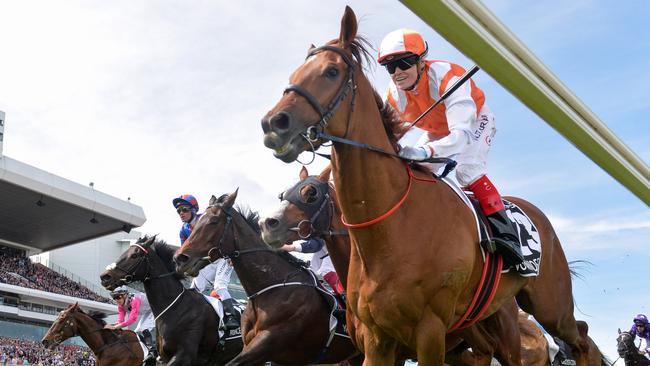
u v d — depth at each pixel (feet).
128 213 131.64
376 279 9.27
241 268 17.83
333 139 8.96
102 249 176.24
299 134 8.63
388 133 10.23
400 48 10.90
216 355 21.83
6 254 140.67
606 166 5.20
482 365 12.87
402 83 11.21
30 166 114.11
